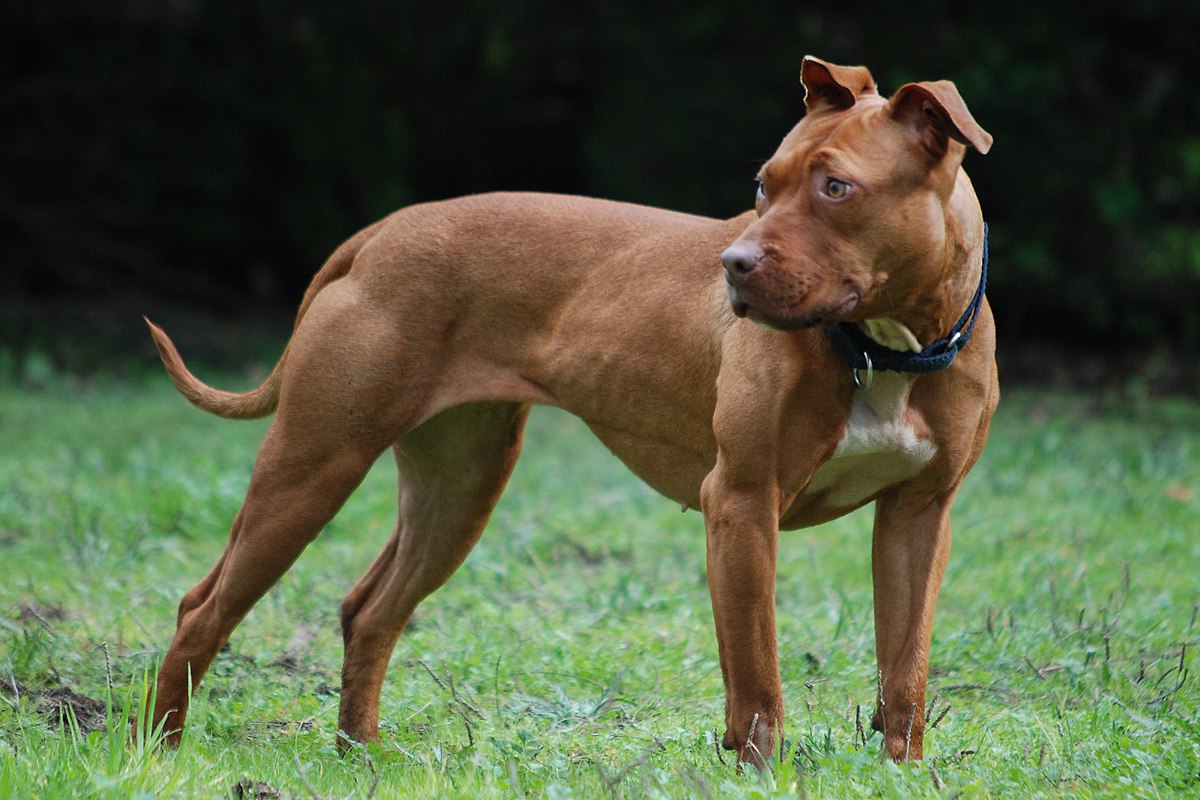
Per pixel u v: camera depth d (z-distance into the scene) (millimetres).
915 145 5660
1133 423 18578
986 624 9000
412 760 6699
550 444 17156
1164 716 7000
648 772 5977
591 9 28000
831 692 7953
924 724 6629
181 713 7047
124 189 26234
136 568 10406
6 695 7434
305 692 7996
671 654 8500
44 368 20531
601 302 6965
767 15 25859
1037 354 24734
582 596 9938
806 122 5988
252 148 27031
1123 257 25484
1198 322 24688
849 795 5715
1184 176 26188
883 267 5688
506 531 11688
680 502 7059
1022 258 24953
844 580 10586
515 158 29703
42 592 9633
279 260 27906
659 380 6758
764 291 5551
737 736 6148
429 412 7203
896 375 6074
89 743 5980
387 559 7762
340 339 7117
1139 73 25391
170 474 12906
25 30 25938
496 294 7152
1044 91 24266
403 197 27641
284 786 5949
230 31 26609
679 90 25953
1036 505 12805
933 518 6559
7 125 25812
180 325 25109
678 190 26125
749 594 6156
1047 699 7727
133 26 26359
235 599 7129
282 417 7180
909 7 25047
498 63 29031
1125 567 9312
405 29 27719
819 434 6148
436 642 8852
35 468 13727
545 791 5766
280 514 7109
